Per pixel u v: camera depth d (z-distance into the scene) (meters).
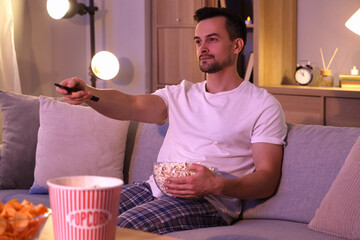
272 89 3.47
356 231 1.38
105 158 2.06
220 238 1.45
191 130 1.77
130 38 4.21
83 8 3.99
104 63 3.76
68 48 4.22
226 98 1.78
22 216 0.70
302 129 1.77
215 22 1.83
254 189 1.61
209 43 1.83
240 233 1.49
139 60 4.18
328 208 1.47
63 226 0.68
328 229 1.45
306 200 1.64
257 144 1.71
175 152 1.77
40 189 2.06
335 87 3.48
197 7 3.89
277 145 1.72
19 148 2.19
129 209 1.70
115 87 4.35
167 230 1.54
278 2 3.68
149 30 4.16
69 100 1.54
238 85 1.83
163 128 2.06
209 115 1.76
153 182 1.80
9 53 3.48
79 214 0.67
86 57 4.41
